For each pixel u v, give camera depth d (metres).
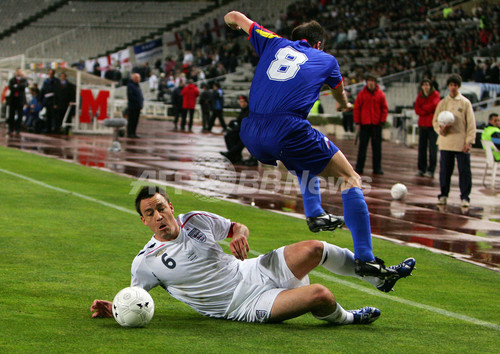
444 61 127.31
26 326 18.06
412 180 60.88
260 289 19.30
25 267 25.67
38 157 66.00
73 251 28.83
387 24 159.12
